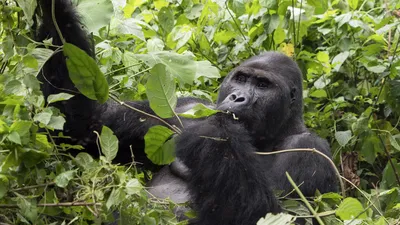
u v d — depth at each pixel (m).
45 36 8.84
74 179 7.59
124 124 10.43
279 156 10.41
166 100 8.36
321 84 13.42
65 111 9.12
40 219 7.45
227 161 9.03
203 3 13.80
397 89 13.07
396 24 13.41
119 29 11.88
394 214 9.91
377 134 12.88
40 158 7.35
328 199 9.41
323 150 10.43
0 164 7.25
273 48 13.46
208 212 9.05
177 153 9.06
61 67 8.89
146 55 9.08
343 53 13.45
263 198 9.13
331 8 14.63
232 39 13.77
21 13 8.33
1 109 7.64
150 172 10.90
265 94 10.30
